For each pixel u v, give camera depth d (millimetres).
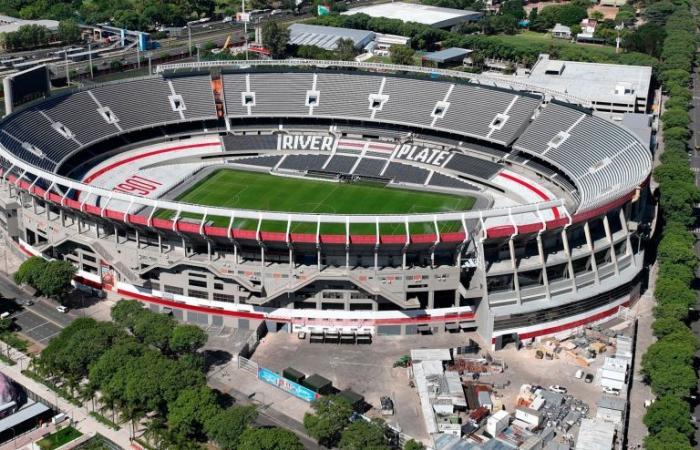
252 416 159000
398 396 177500
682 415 159750
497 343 196000
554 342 198375
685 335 185750
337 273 198375
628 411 172125
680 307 196625
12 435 163000
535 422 165125
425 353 188250
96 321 192625
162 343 186250
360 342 199125
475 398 175125
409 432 165250
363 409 172125
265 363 190250
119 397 166375
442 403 170000
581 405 173125
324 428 156750
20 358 188625
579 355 192375
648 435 162750
